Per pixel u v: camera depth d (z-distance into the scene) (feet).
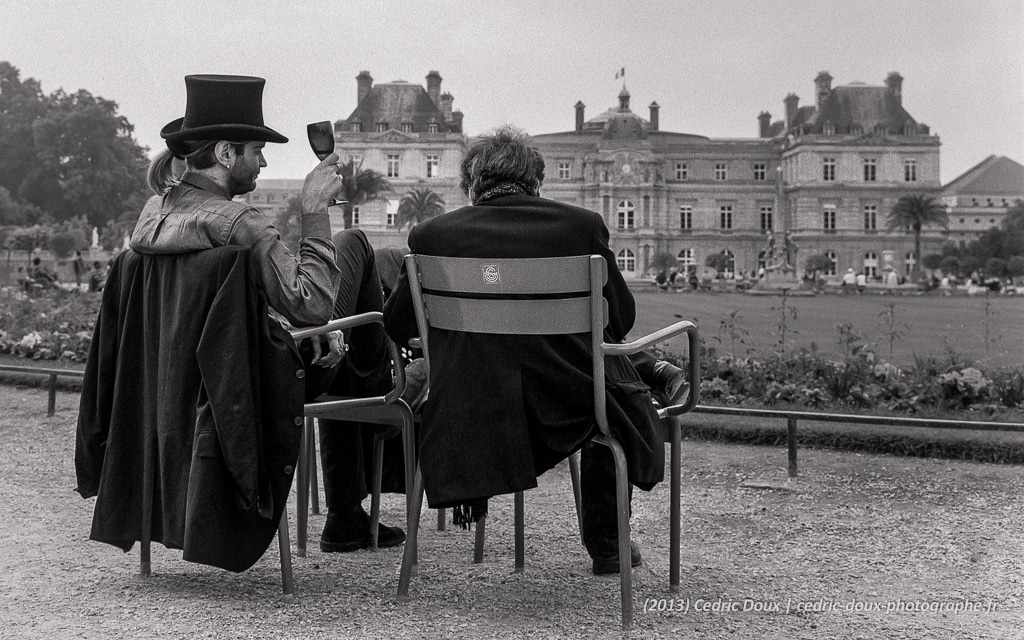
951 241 288.10
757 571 12.56
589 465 12.26
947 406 25.26
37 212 305.12
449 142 277.64
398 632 9.88
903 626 10.34
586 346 10.51
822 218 288.51
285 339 11.00
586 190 293.64
